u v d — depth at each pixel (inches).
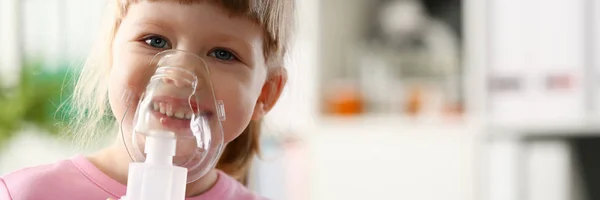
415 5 100.6
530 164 86.4
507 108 88.4
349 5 103.6
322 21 100.0
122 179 31.9
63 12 97.2
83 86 34.9
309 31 98.3
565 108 86.0
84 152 35.4
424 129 91.7
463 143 89.7
